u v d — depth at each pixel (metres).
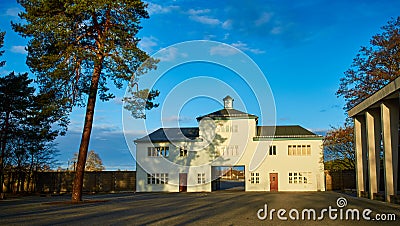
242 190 43.75
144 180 43.62
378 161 26.08
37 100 24.42
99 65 23.45
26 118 33.22
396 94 21.27
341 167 48.72
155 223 13.07
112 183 44.56
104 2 21.34
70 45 22.27
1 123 33.62
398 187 26.16
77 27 22.84
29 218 15.13
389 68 38.16
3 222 13.84
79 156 25.22
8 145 36.94
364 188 29.06
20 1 23.08
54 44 22.67
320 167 42.31
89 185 44.47
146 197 31.41
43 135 30.73
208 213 16.44
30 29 22.08
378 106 25.27
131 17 23.39
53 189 43.69
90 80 24.58
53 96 23.73
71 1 22.03
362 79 39.97
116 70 22.80
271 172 42.62
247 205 20.86
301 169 42.50
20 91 33.34
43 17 22.20
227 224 12.69
